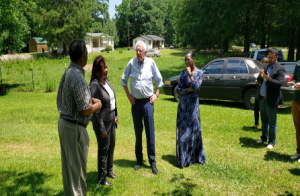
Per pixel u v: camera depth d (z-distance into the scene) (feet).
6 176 12.39
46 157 14.96
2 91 45.21
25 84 51.67
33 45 201.26
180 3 141.18
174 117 24.64
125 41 293.23
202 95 30.99
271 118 15.60
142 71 12.62
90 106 8.53
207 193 11.07
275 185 11.60
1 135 19.15
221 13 63.26
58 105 8.87
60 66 85.40
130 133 19.92
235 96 28.63
